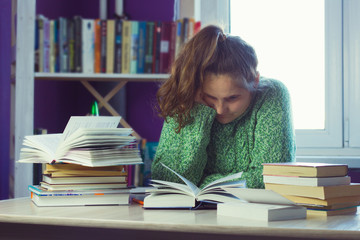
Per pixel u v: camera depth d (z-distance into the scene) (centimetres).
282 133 148
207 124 147
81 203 122
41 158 128
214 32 139
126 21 228
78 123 131
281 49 249
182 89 139
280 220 99
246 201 111
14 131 224
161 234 103
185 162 145
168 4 257
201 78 135
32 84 220
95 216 103
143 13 259
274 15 249
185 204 116
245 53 139
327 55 242
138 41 227
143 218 100
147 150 229
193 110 148
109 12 262
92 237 107
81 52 226
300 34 246
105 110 245
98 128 121
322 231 88
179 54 146
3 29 235
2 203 128
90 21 227
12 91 234
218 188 116
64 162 122
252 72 138
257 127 149
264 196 105
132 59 228
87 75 224
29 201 133
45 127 248
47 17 249
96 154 118
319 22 244
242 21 253
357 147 239
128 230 105
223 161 157
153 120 257
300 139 246
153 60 228
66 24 226
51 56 225
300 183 112
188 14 260
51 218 102
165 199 116
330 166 112
